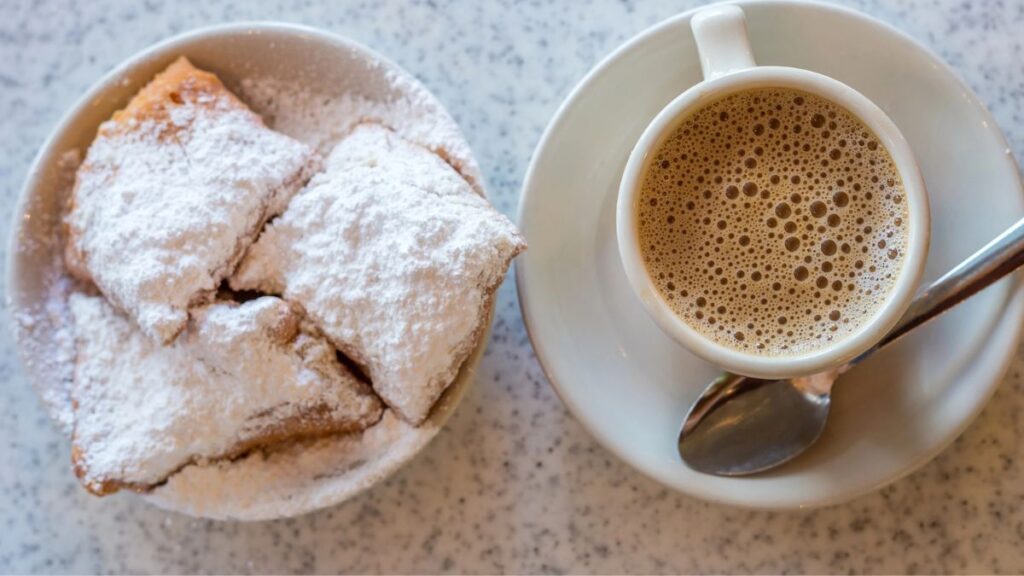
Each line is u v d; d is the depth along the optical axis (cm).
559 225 47
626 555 50
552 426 50
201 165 46
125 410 46
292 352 46
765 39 46
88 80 51
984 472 49
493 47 51
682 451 46
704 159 45
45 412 51
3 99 52
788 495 46
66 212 48
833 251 44
